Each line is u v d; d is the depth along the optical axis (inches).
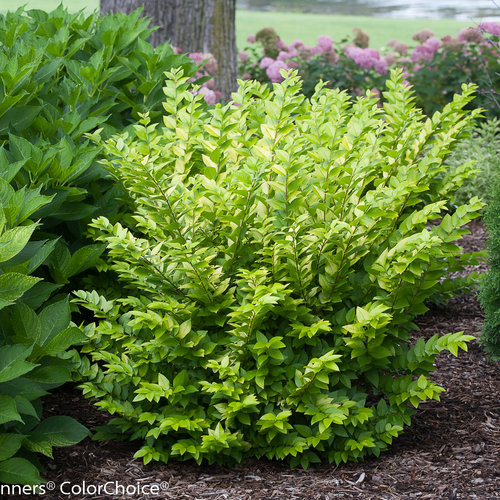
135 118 170.7
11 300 93.9
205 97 263.1
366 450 120.6
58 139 141.5
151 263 114.0
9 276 93.2
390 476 114.7
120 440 121.8
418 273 111.1
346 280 116.8
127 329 119.8
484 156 278.7
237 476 114.7
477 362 161.0
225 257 119.0
